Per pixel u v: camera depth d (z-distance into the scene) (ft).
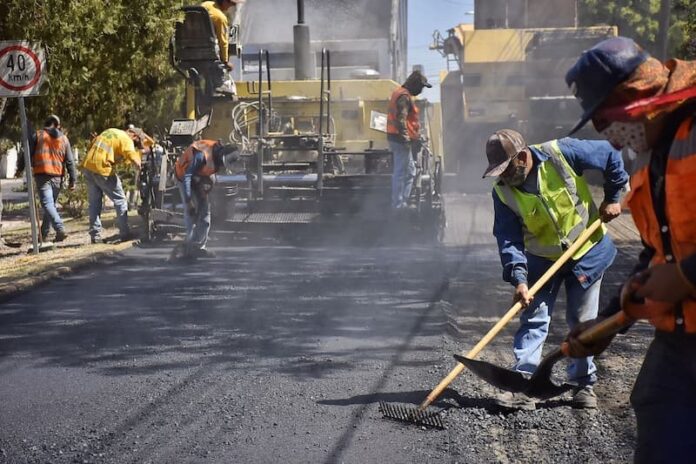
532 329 17.47
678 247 8.87
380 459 14.70
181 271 34.01
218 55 44.32
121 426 16.44
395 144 40.70
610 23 91.25
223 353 21.57
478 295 28.73
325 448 15.23
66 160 43.60
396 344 22.24
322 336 23.16
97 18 41.78
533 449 15.15
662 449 9.26
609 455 14.79
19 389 18.81
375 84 45.70
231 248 40.55
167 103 62.59
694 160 8.55
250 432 16.03
